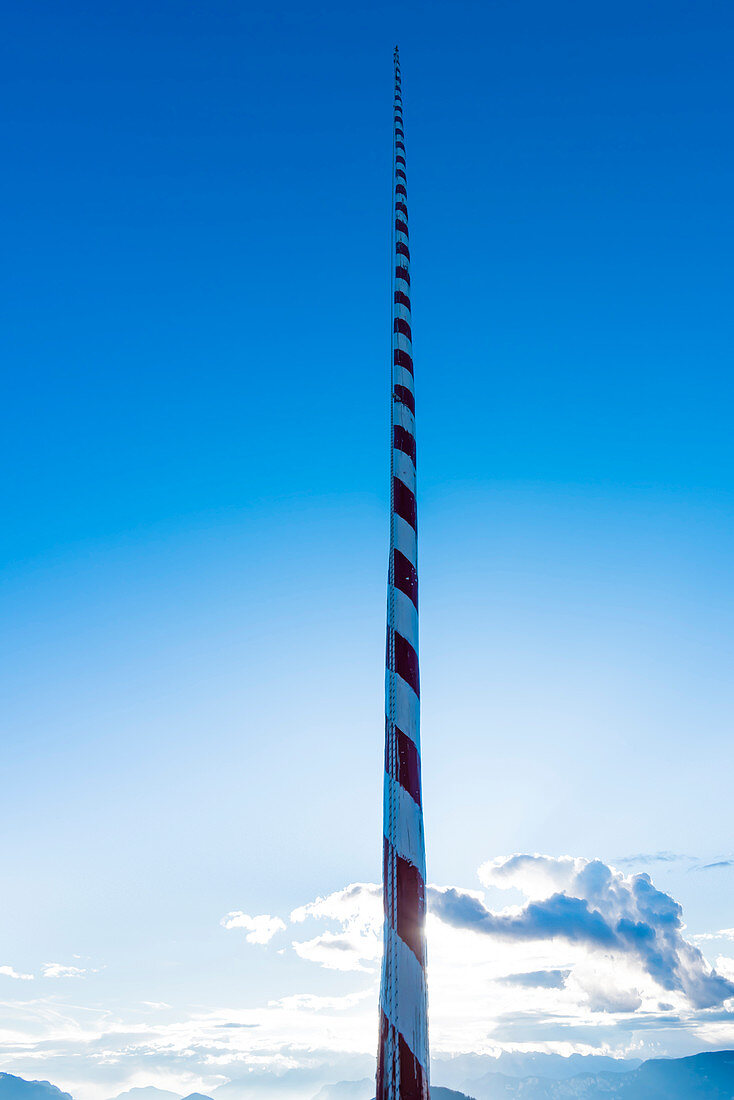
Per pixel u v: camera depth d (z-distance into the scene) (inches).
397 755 166.4
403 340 241.1
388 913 151.2
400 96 343.3
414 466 215.8
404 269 263.6
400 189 295.7
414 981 142.5
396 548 197.2
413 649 182.2
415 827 157.9
